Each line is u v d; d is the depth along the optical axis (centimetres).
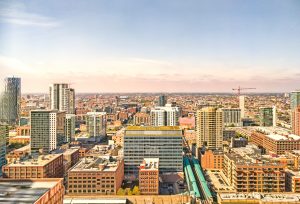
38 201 16038
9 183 18750
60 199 19262
